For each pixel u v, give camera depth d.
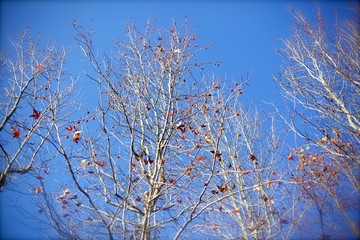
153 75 6.69
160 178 6.11
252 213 6.48
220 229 6.25
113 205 5.54
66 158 4.89
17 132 5.75
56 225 5.38
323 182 6.25
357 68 7.09
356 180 6.53
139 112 6.33
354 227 5.58
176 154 6.28
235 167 6.97
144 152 6.22
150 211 5.48
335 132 6.86
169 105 6.14
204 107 6.42
